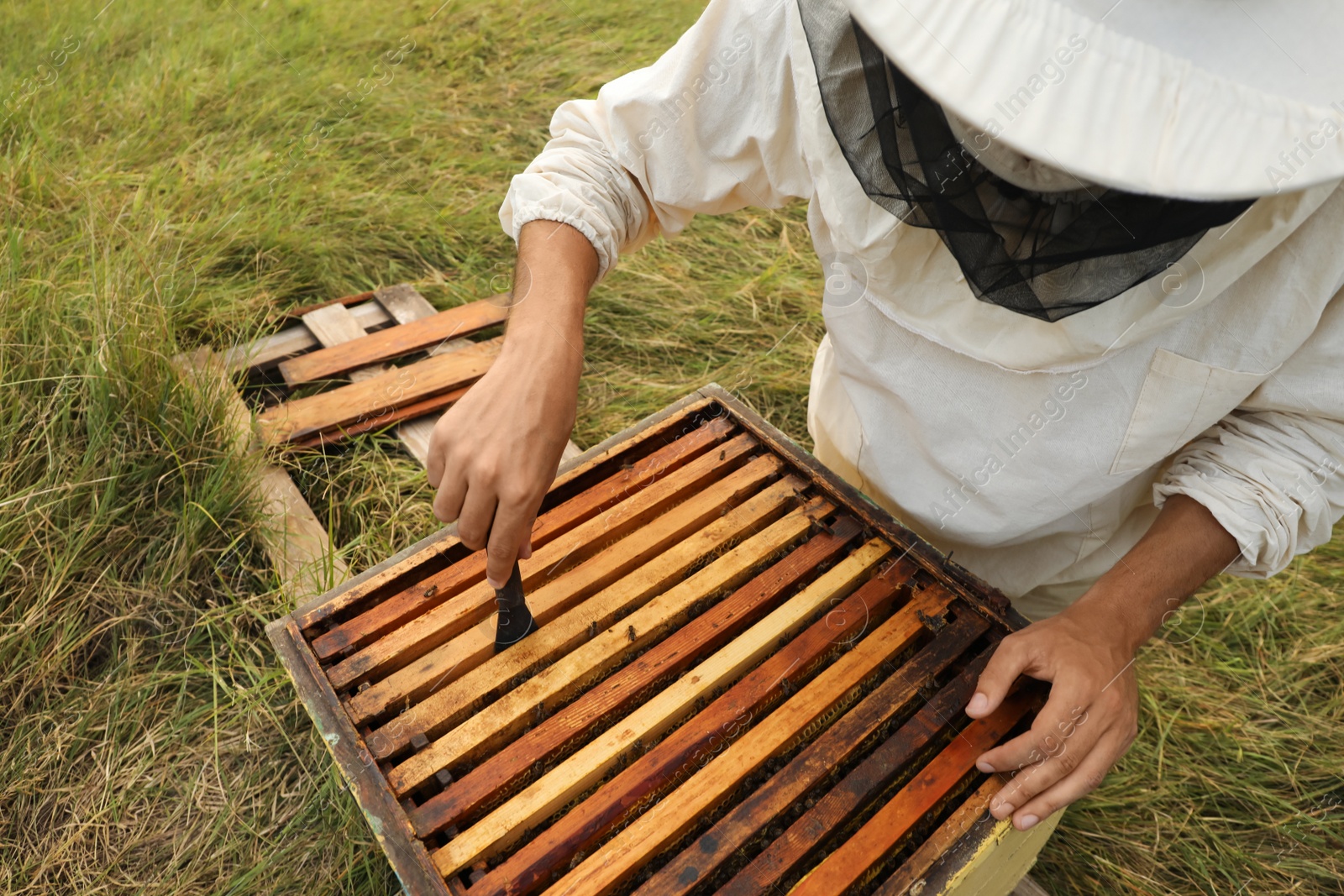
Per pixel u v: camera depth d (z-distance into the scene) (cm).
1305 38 74
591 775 102
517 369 106
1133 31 75
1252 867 175
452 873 93
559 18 400
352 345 235
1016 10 77
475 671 109
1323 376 108
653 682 111
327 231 278
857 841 97
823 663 120
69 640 174
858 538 130
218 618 181
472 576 121
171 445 193
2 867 146
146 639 179
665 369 263
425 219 289
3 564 172
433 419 225
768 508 132
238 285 253
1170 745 193
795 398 260
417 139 324
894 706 109
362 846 154
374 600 122
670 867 95
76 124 281
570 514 129
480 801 99
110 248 224
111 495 185
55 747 160
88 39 315
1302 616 221
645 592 120
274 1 357
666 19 411
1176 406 112
